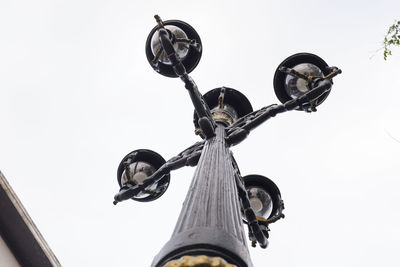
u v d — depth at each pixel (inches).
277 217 188.9
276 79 198.7
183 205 93.0
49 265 164.1
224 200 94.0
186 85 155.0
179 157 178.9
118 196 180.5
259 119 166.7
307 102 173.5
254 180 202.1
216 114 191.9
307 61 195.3
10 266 158.6
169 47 159.0
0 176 153.6
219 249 72.7
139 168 193.5
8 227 158.4
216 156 122.4
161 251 75.6
